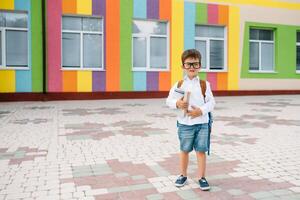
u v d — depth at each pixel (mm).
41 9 13867
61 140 6352
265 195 3564
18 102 13516
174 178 4117
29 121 8648
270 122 8625
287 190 3711
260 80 18078
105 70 14891
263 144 6027
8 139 6441
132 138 6547
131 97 15367
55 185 3879
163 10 15750
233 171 4406
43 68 13922
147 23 15695
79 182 3977
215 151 5492
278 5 18359
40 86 13992
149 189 3742
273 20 18250
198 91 3674
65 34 14422
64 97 14320
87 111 10742
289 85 18922
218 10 16859
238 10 17312
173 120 8906
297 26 18953
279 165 4688
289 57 18891
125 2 15070
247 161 4887
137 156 5184
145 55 15734
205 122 3703
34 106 12141
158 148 5715
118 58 15086
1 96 13531
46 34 13961
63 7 14141
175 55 16031
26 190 3729
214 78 16984
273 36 18641
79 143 6094
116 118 9234
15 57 13805
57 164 4746
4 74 13539
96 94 14797
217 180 4047
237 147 5785
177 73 16094
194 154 5258
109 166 4645
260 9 17875
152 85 15695
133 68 15523
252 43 18188
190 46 16328
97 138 6543
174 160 4949
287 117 9555
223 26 17219
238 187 3807
